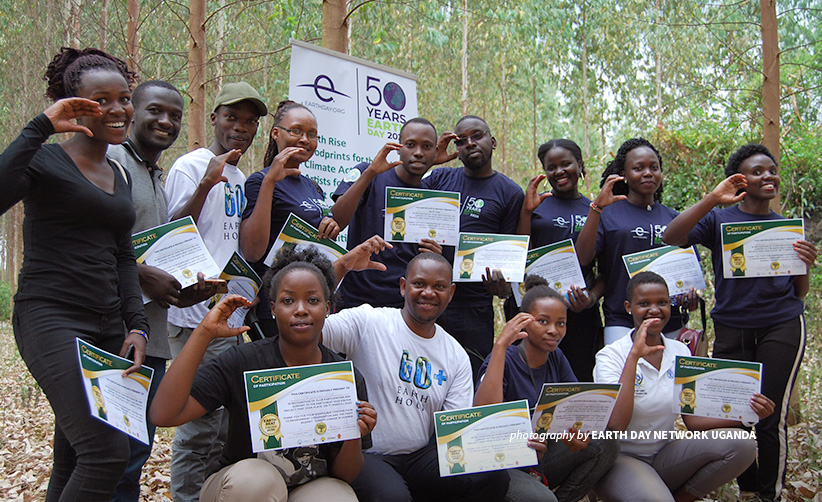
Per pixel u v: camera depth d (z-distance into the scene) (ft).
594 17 61.77
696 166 27.96
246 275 10.90
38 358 7.91
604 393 10.24
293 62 15.85
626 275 13.87
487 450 9.48
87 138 8.64
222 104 12.16
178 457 11.03
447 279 10.29
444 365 10.52
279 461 8.64
